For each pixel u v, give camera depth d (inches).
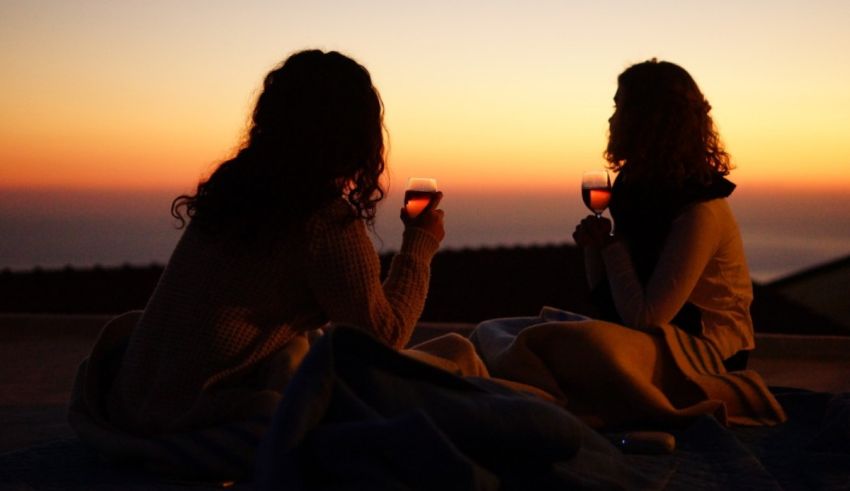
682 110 154.3
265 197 119.5
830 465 131.1
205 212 120.9
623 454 133.1
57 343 273.0
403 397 100.5
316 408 95.2
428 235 130.3
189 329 120.2
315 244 119.8
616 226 161.3
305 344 124.4
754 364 250.8
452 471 92.0
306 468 95.0
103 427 124.3
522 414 102.3
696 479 121.3
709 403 148.5
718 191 155.2
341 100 122.2
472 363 140.5
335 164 121.7
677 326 154.9
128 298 436.5
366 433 93.4
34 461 126.3
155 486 115.3
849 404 141.7
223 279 120.1
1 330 288.0
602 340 148.3
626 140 156.2
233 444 115.0
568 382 149.9
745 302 159.0
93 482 117.0
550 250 602.5
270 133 122.2
